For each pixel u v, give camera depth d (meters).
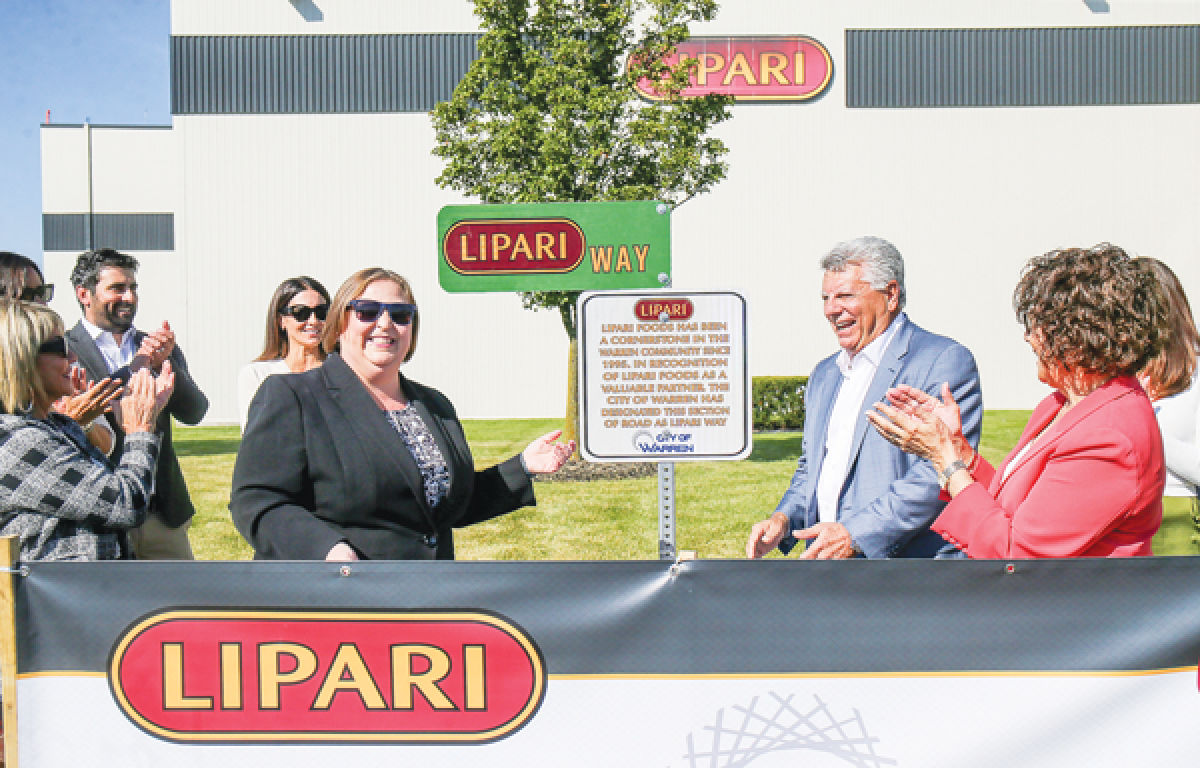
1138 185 20.30
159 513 3.61
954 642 1.94
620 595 1.98
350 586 1.99
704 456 2.38
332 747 2.01
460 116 11.49
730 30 20.05
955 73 20.20
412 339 2.70
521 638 1.98
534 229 2.55
